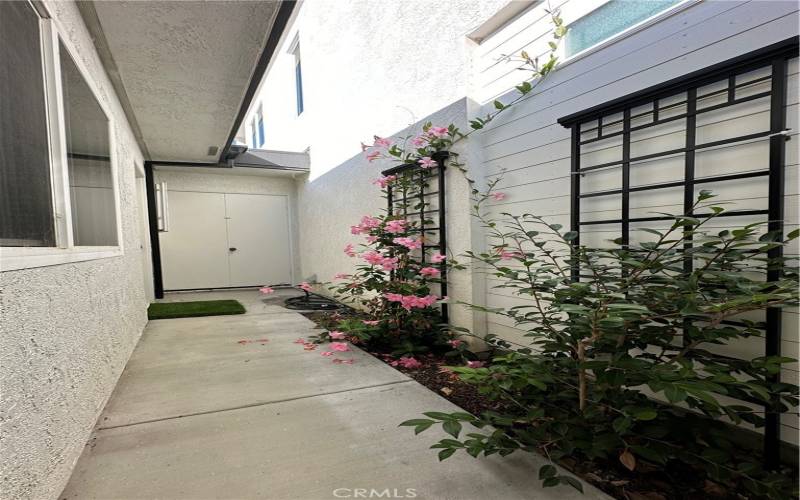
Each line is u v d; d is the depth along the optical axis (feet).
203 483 4.69
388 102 14.14
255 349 10.80
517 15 9.34
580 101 7.80
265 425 6.23
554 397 5.84
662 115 6.44
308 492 4.52
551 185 8.49
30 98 4.71
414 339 10.78
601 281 5.76
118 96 12.04
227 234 24.81
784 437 5.24
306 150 24.62
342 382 8.18
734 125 5.58
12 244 4.14
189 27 8.89
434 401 7.19
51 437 4.39
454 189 10.89
